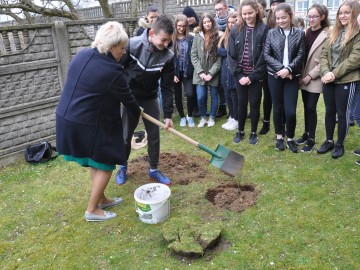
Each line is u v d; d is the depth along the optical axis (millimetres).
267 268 2459
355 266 2412
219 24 5559
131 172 4039
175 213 3174
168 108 3521
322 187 3441
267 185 3568
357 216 2951
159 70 3252
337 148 4012
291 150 4277
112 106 2770
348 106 3816
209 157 4383
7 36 4535
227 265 2510
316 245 2646
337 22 3732
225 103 5809
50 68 5031
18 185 3996
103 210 3240
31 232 3072
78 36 5262
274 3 5023
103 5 9000
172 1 10133
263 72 4293
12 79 4672
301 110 5844
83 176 4105
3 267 2660
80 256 2719
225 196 3373
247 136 4902
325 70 3811
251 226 2922
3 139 4680
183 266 2539
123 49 2785
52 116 5160
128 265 2588
